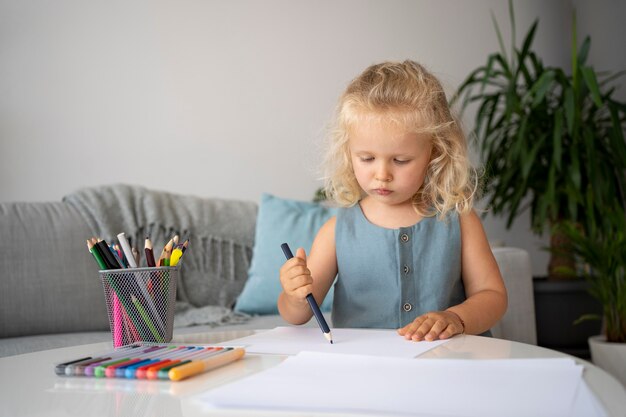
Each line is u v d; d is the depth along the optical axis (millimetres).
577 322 2570
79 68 3029
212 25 3203
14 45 2959
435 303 1146
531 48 3564
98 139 3039
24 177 2943
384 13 3416
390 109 1023
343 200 1235
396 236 1168
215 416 494
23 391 607
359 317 1176
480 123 2945
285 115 3271
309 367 638
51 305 1837
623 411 485
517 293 2068
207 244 2221
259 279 2137
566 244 2844
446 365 631
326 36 3342
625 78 3447
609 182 2773
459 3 3500
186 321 1938
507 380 574
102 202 2088
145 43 3115
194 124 3164
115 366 656
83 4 3041
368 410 499
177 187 3131
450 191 1161
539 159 2895
